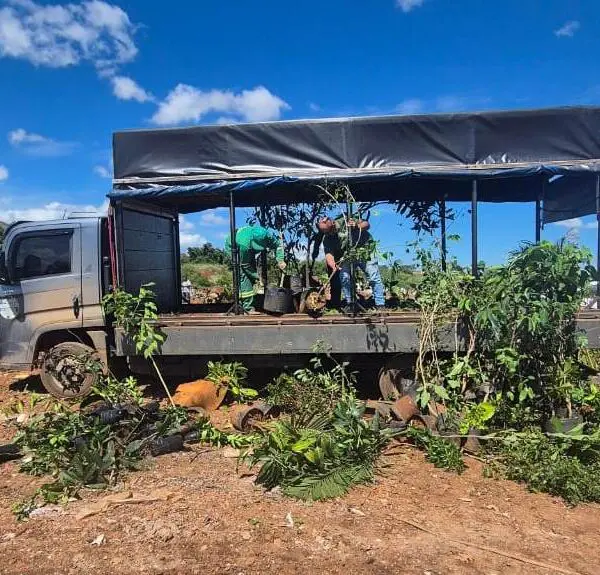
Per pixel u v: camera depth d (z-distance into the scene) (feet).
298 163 22.31
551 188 25.20
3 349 24.20
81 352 23.53
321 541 11.83
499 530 12.42
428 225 27.86
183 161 22.82
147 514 13.01
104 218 24.13
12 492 14.53
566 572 10.82
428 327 19.52
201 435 17.61
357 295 23.80
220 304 30.71
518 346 18.19
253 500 13.75
